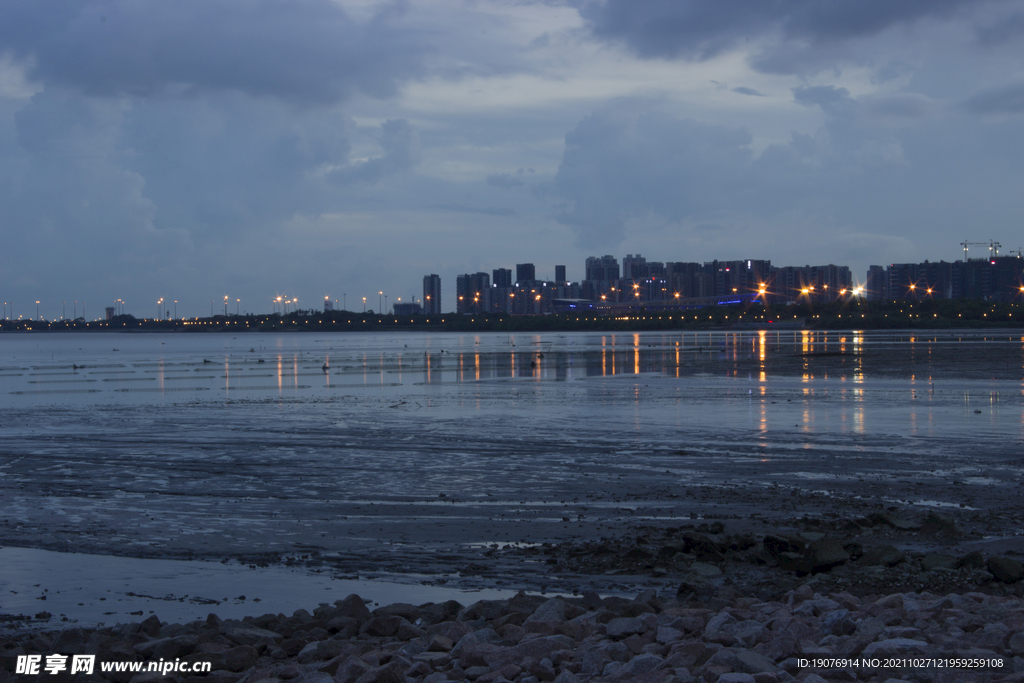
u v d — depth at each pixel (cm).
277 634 1060
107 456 2730
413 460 2553
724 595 1155
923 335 17675
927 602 1062
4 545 1595
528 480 2195
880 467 2303
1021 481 2081
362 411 4075
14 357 13650
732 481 2133
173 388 5928
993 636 882
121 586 1335
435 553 1495
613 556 1444
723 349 11712
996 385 5016
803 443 2767
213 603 1245
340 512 1848
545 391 5116
